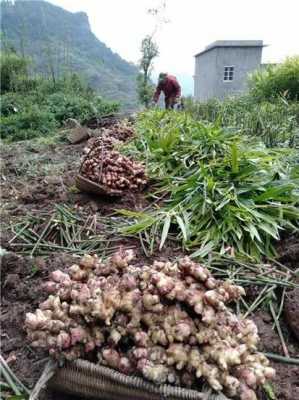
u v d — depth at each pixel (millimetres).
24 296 1657
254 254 1966
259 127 3887
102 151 2625
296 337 1459
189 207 2271
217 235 2053
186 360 1059
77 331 1103
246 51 14898
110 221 2342
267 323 1539
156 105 6309
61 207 2463
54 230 2252
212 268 1806
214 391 1031
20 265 1835
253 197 2250
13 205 2695
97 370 1080
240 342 1157
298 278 1771
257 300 1618
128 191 2697
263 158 2518
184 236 2008
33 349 1368
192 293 1141
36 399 1170
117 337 1106
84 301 1138
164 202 2561
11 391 1202
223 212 2146
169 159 3010
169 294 1135
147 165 3014
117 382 1065
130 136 3918
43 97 7934
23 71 9719
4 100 7488
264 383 1117
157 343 1097
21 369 1297
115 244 2080
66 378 1117
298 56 8422
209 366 1045
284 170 2510
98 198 2684
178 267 1271
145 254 1962
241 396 1032
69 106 7301
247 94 8359
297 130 3869
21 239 2172
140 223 2125
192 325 1115
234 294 1256
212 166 2525
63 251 2035
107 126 6328
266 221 2064
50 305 1193
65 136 5516
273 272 1801
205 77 16672
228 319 1188
